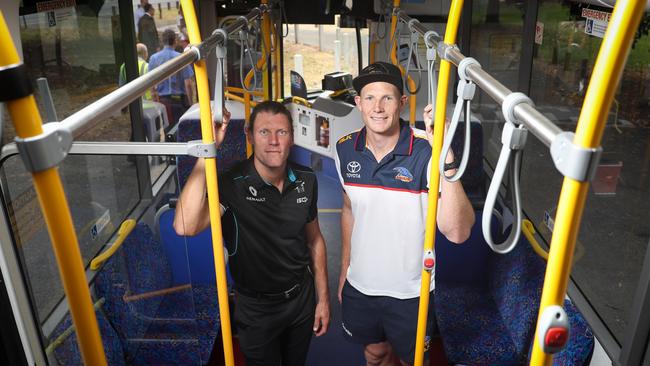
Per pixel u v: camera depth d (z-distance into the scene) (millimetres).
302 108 6105
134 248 3025
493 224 3635
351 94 6055
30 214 2197
